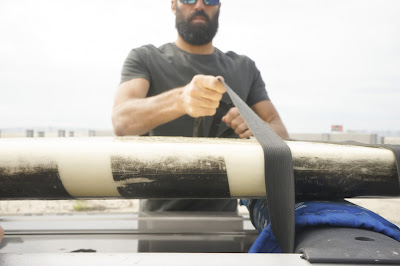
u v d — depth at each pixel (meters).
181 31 1.48
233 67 1.53
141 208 1.39
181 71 1.46
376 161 0.36
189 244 0.64
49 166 0.33
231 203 1.34
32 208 3.34
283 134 1.45
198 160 0.34
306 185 0.36
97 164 0.34
